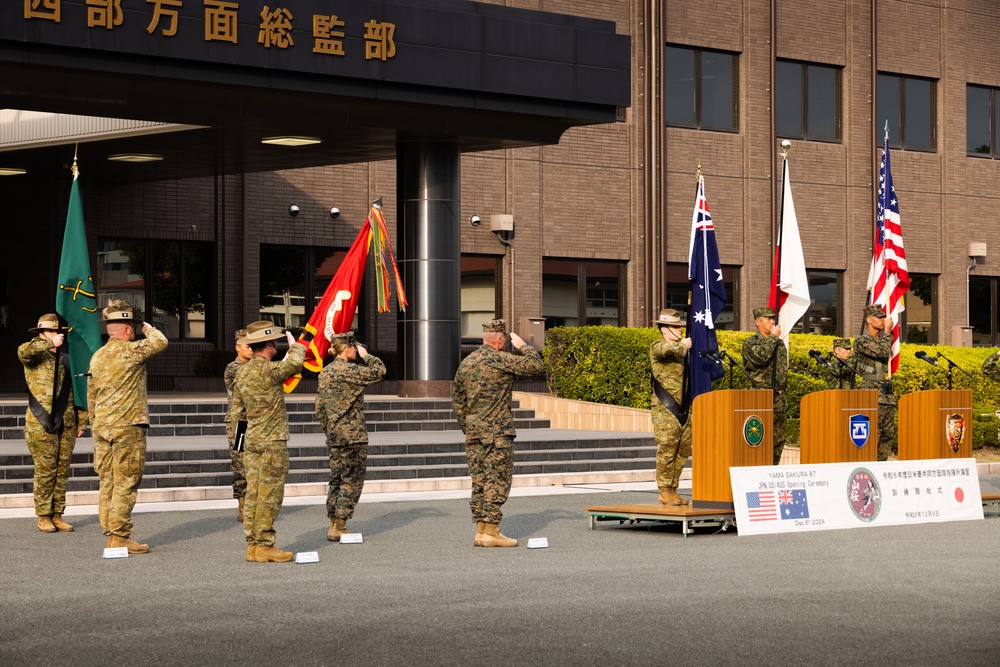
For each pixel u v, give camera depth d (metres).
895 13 41.31
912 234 41.50
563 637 9.60
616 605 10.84
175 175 31.05
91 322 16.91
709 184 38.09
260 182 33.03
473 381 14.67
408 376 28.67
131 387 13.89
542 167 35.75
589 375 29.33
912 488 17.17
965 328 41.56
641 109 37.09
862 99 40.59
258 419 13.36
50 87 22.78
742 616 10.40
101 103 23.25
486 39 26.52
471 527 16.39
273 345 13.55
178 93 23.80
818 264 39.78
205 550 14.26
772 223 39.00
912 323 41.78
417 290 28.61
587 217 36.38
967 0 42.78
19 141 26.97
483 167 34.94
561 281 36.28
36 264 31.19
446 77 25.98
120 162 28.94
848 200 40.38
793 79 39.78
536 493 20.97
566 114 27.61
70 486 18.95
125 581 12.09
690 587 11.73
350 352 15.10
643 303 37.06
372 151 29.20
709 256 18.41
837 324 40.47
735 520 16.00
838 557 13.74
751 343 18.00
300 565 13.13
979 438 27.92
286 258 33.66
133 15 22.81
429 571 12.71
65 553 13.95
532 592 11.45
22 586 11.81
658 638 9.59
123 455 13.81
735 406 15.78
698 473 16.14
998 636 9.73
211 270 32.94
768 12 39.06
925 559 13.55
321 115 25.44
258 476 13.34
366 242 27.69
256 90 24.36
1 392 30.11
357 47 25.00
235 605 10.82
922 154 41.75
